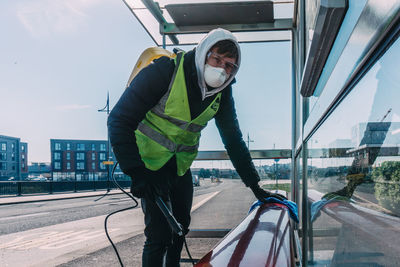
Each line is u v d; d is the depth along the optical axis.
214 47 1.29
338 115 0.81
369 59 0.51
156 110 1.42
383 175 0.47
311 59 0.92
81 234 6.22
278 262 0.61
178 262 1.70
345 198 0.72
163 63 1.36
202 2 3.13
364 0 0.51
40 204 15.59
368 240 0.55
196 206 9.15
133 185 1.22
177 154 1.53
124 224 7.43
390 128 0.43
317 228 1.17
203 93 1.36
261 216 1.09
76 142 92.94
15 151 98.38
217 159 3.57
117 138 1.25
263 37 3.90
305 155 1.68
